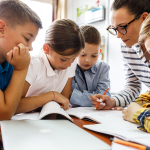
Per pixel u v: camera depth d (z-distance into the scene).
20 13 0.67
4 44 0.69
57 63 0.79
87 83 1.16
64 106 0.80
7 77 0.86
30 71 0.81
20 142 0.35
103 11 2.00
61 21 0.74
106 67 1.19
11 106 0.60
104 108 0.90
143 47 0.95
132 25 0.85
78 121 0.64
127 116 0.63
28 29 0.69
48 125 0.49
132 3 0.82
